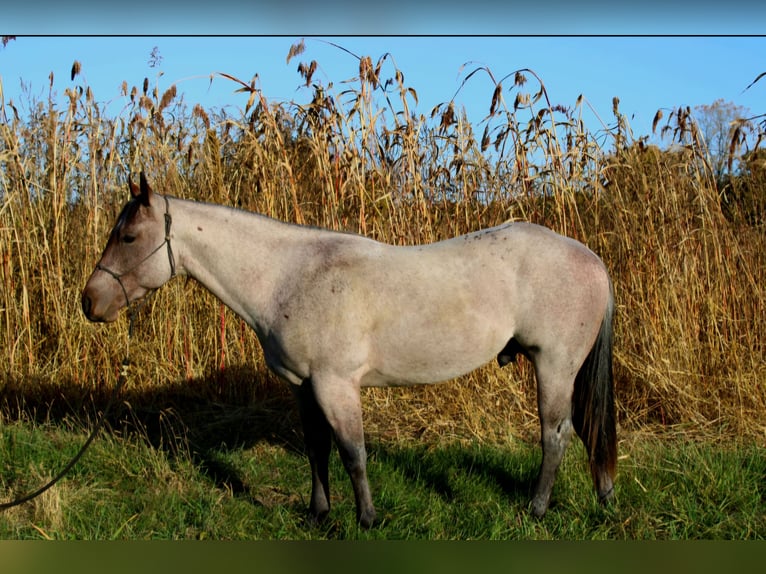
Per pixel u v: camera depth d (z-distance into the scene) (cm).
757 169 584
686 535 327
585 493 369
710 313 544
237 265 334
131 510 366
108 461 421
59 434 470
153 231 333
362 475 324
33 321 567
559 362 334
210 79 518
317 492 351
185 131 613
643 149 583
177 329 552
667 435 486
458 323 321
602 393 347
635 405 533
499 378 527
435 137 571
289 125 586
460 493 383
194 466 431
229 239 336
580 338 335
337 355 315
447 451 451
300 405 345
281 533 337
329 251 330
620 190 581
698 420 501
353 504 371
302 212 538
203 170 573
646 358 538
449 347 323
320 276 321
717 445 461
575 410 359
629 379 541
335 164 543
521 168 565
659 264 556
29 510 359
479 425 495
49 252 558
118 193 585
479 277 326
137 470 414
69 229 583
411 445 472
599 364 347
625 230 557
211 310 557
